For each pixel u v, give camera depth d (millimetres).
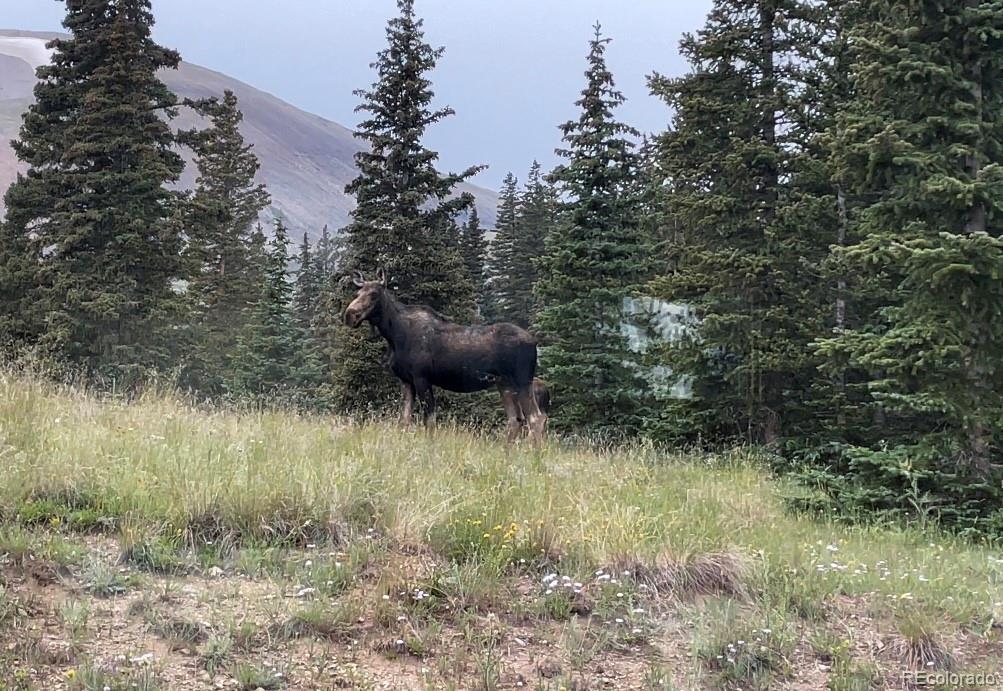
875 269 11227
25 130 25172
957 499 10508
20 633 4422
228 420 10031
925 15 10477
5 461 6508
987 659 5617
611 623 5504
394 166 20219
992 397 10531
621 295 18500
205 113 27000
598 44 19375
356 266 20016
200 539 5965
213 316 36812
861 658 5449
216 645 4594
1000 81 10875
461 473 8758
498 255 45281
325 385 25328
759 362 14844
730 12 16297
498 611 5492
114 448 7402
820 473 11109
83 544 5707
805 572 6637
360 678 4555
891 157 10719
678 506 8602
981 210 10562
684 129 16625
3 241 24984
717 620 5566
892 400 11086
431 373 13172
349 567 5715
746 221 15680
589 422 18469
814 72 15672
